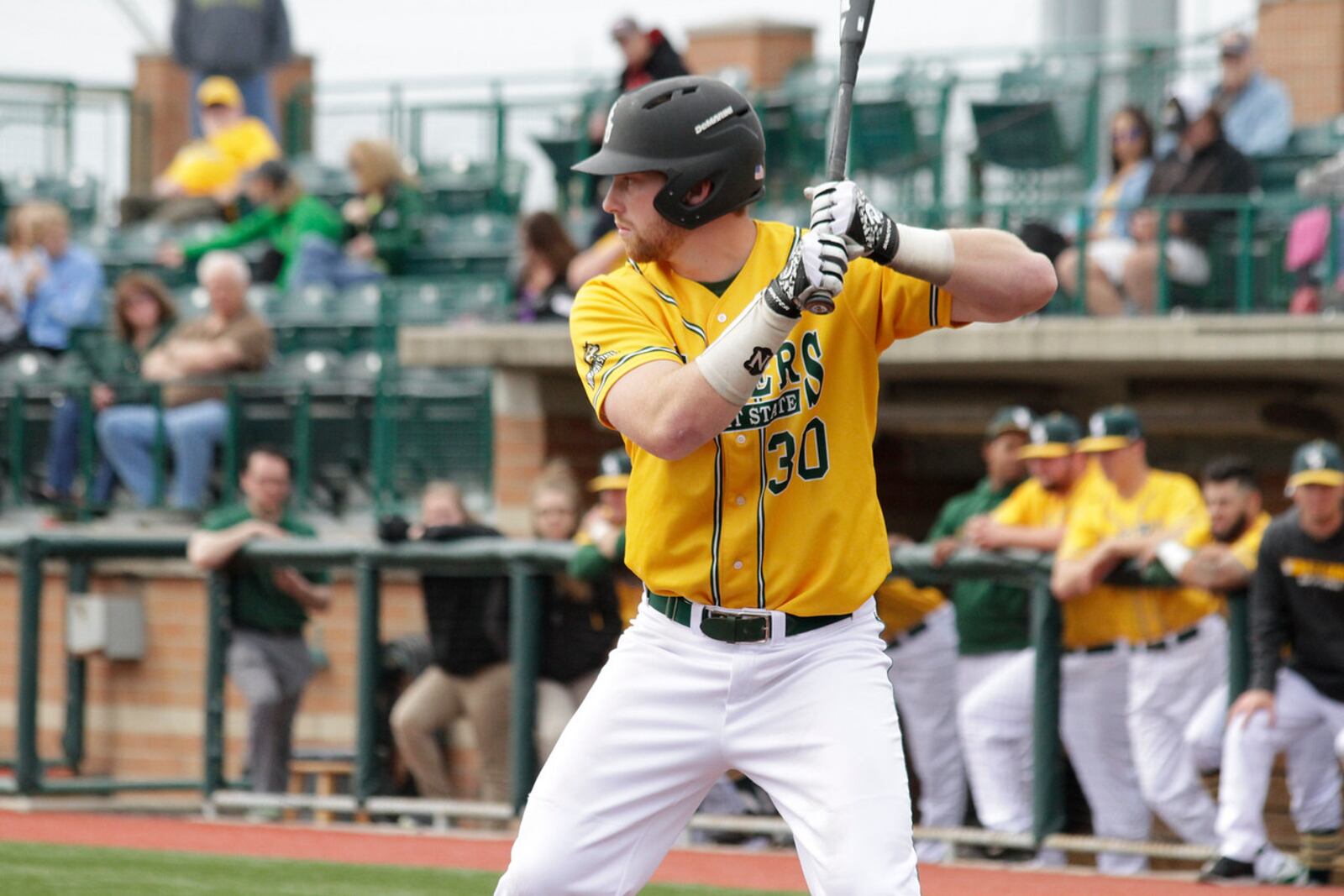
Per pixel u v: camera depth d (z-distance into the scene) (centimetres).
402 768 2811
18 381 4028
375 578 2827
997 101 4388
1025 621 2516
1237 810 2314
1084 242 3369
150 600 3228
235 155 5272
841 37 1187
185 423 3669
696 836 2681
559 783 1208
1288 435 3544
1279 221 3434
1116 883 2322
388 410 3669
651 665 1202
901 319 1184
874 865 1130
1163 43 4394
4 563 3459
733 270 1190
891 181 4450
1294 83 5019
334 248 4416
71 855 2397
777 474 1167
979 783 2550
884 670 1191
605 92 4997
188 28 5475
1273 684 2311
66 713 3253
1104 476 2511
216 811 2956
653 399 1115
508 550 2703
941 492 4025
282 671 2952
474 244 4612
